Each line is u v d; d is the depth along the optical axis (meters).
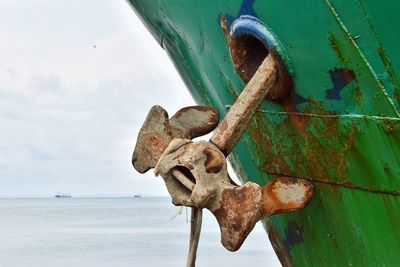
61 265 23.83
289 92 3.29
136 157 3.39
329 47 2.96
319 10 2.88
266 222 4.23
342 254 3.59
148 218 101.88
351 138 3.12
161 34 4.62
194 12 3.73
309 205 3.60
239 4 3.27
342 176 3.28
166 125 3.32
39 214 125.12
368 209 3.25
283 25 3.09
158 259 26.66
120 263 24.78
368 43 2.81
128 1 4.80
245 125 3.18
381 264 3.36
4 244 34.34
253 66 3.47
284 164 3.64
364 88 2.94
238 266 23.62
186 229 60.88
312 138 3.33
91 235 46.06
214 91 4.31
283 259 4.30
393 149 2.96
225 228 3.04
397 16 2.65
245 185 2.99
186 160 3.06
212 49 3.87
